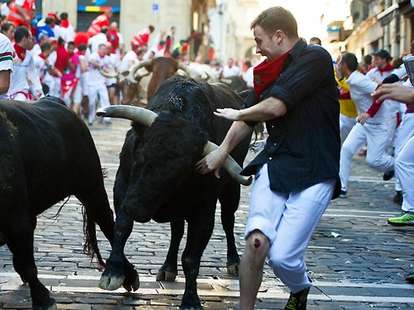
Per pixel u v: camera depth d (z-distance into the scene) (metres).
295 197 5.03
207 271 7.17
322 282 6.91
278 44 5.10
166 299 6.13
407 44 24.77
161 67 14.48
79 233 8.49
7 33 11.31
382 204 11.73
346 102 12.83
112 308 5.81
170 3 37.50
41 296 5.35
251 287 4.95
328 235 9.17
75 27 36.81
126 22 37.34
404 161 9.72
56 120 5.88
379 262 7.86
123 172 5.88
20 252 5.24
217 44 63.34
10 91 9.89
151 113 5.39
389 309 6.13
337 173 5.11
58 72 20.42
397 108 11.84
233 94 7.54
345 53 11.79
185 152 5.23
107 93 22.48
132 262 7.34
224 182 6.04
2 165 5.02
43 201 5.67
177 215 5.86
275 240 4.96
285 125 5.09
